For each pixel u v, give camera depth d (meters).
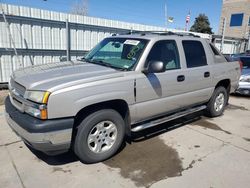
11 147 3.70
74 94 2.85
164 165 3.35
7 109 3.29
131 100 3.44
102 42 4.58
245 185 2.94
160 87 3.79
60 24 8.87
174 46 4.16
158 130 4.62
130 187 2.84
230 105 6.90
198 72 4.50
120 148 3.82
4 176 2.96
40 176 3.00
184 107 4.55
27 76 3.24
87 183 2.89
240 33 33.56
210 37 17.64
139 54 3.64
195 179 3.04
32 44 8.31
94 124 3.17
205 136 4.42
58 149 2.90
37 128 2.70
